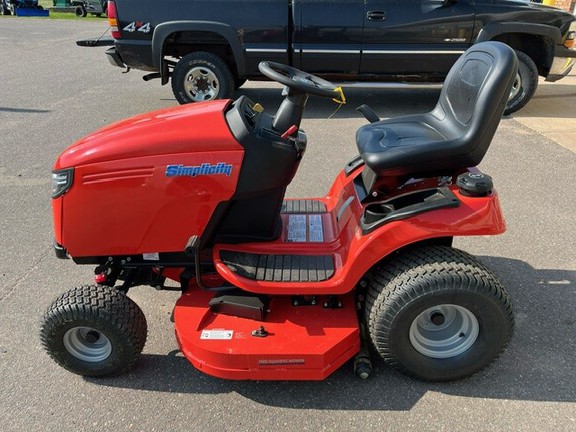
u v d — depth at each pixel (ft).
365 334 8.24
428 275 7.05
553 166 15.94
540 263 10.92
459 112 8.21
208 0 19.94
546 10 20.20
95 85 28.40
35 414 7.59
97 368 8.03
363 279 8.04
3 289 10.56
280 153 7.51
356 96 25.04
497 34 20.21
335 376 8.14
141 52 20.88
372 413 7.45
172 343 9.00
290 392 7.88
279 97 24.88
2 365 8.56
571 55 21.07
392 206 7.61
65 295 7.72
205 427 7.31
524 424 7.17
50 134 19.92
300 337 7.51
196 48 21.56
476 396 7.68
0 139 19.35
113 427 7.34
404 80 21.49
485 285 7.02
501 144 17.81
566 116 21.04
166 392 7.96
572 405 7.47
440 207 7.11
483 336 7.45
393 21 19.93
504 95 7.29
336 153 17.34
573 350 8.52
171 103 24.13
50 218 13.52
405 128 8.82
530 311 9.45
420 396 7.71
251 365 7.36
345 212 8.68
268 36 20.33
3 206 14.12
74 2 87.66
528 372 8.09
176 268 8.64
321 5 19.80
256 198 7.80
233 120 7.47
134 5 20.13
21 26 63.16
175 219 7.59
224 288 8.07
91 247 7.85
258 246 8.16
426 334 7.72
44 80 29.91
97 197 7.45
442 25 20.03
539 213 13.05
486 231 7.14
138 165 7.33
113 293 7.78
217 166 7.32
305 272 7.66
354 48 20.36
